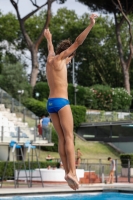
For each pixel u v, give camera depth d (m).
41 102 105.19
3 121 75.88
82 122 104.50
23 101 106.50
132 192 50.88
